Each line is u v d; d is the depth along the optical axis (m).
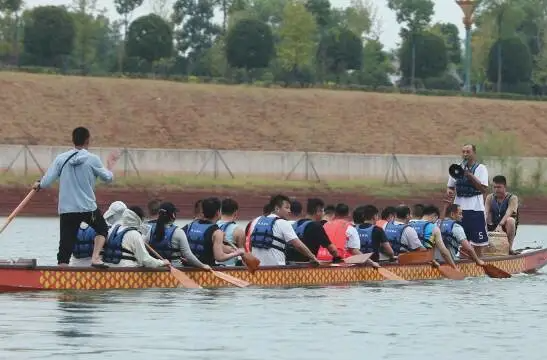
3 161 168.88
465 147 71.25
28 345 39.19
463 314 50.75
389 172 192.62
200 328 44.19
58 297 52.12
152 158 178.00
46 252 86.19
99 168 55.38
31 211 154.50
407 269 66.69
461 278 68.75
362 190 182.50
